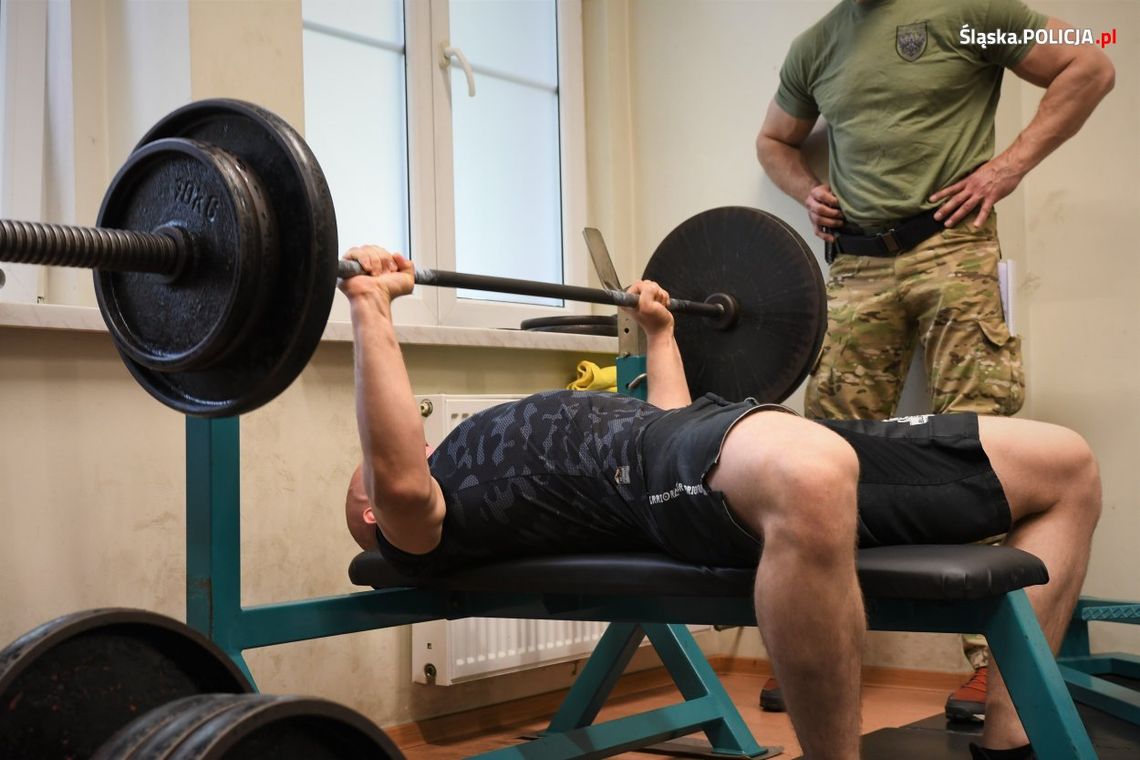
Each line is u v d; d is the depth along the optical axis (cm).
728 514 137
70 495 198
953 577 129
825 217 269
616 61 330
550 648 265
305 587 232
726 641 314
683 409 155
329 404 239
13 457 191
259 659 222
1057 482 167
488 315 296
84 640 113
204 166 121
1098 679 213
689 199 322
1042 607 163
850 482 130
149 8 226
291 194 118
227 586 165
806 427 137
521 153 316
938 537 166
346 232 271
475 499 163
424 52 286
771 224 231
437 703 255
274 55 236
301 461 233
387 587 187
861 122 260
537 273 319
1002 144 280
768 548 131
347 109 272
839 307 269
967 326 249
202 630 164
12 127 216
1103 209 275
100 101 231
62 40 225
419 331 249
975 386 248
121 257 121
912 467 167
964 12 248
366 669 241
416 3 284
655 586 150
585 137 329
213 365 127
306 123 263
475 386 271
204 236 122
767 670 304
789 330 229
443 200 288
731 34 313
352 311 157
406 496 156
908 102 253
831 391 270
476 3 306
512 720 268
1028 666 130
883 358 265
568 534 162
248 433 224
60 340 198
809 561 128
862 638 132
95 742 112
